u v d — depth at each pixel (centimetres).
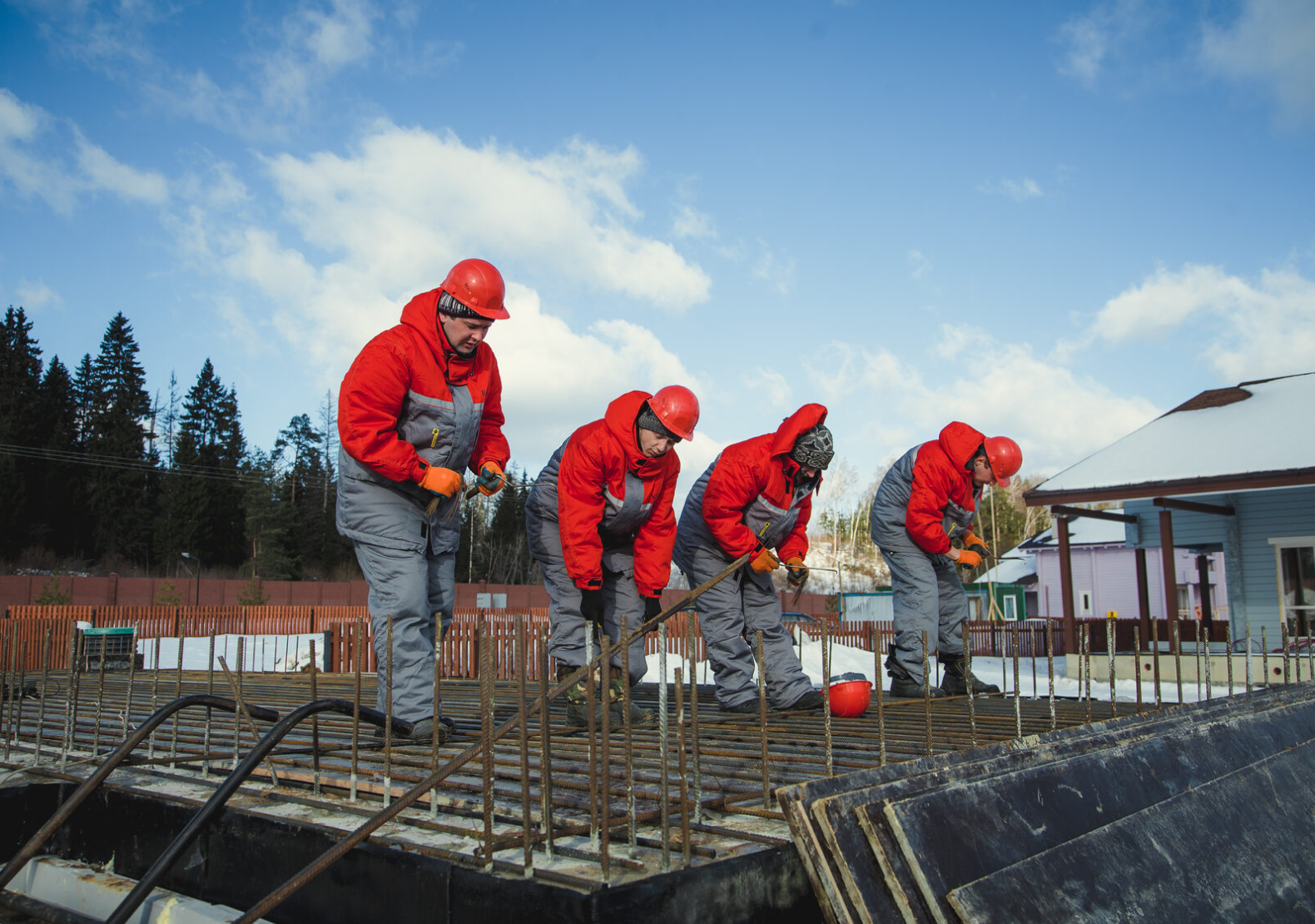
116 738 374
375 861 206
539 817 225
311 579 6141
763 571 488
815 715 473
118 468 5806
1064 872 182
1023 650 2270
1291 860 245
